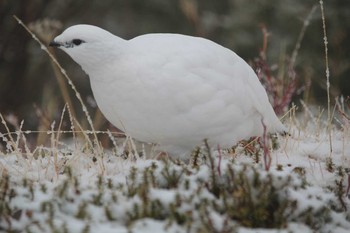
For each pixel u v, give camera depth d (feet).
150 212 20.58
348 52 59.88
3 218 20.47
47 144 41.81
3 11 66.80
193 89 25.32
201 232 19.38
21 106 69.00
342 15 59.26
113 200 21.29
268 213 21.56
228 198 21.88
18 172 25.79
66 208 21.22
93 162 27.22
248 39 62.69
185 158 27.78
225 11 79.25
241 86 26.78
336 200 23.32
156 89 25.20
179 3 78.48
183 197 21.21
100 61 25.89
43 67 72.28
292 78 39.09
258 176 22.15
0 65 67.41
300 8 59.98
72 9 71.67
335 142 30.86
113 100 26.27
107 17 80.89
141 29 79.71
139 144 29.99
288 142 30.91
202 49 26.32
